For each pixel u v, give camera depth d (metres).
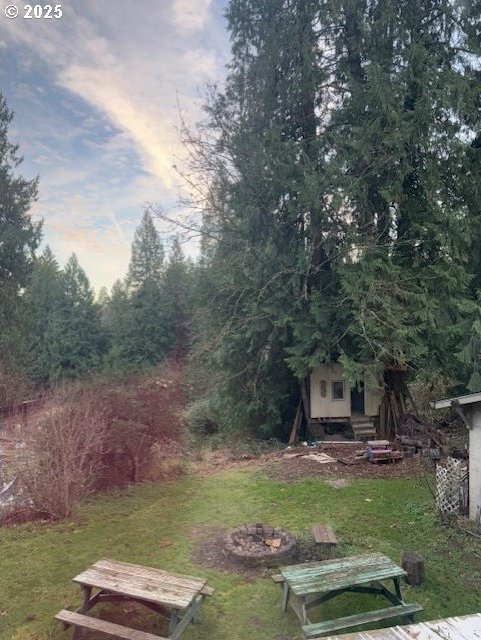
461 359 11.14
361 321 10.71
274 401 13.80
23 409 10.83
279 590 5.09
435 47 12.10
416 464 9.96
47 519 7.22
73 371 28.88
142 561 5.77
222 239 14.07
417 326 11.06
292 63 12.77
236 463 10.68
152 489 8.62
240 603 4.86
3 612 4.72
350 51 12.37
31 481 7.44
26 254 23.94
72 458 7.61
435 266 11.28
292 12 12.51
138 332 30.48
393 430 12.59
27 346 24.06
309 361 11.88
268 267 12.72
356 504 7.70
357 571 4.55
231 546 5.91
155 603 4.08
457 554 5.99
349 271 11.38
